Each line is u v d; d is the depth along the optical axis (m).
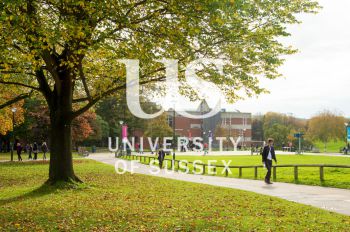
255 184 20.95
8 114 41.81
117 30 14.17
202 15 13.53
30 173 27.55
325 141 108.19
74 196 15.59
